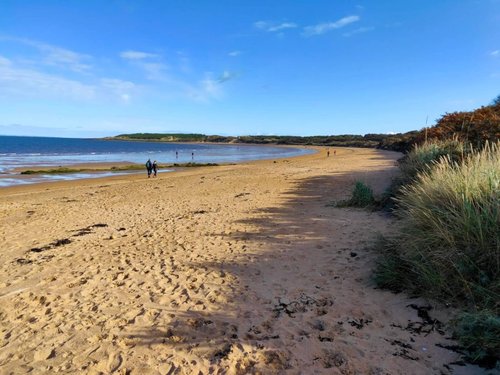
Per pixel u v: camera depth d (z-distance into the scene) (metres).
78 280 5.55
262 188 15.86
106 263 6.32
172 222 9.52
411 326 3.51
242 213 10.12
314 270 5.29
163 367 3.17
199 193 15.39
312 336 3.52
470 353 2.99
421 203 4.89
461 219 4.00
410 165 11.10
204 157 61.75
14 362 3.43
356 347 3.27
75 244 7.77
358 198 9.94
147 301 4.62
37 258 6.86
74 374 3.16
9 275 5.97
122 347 3.55
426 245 4.28
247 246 6.82
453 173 5.03
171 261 6.22
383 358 3.07
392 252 5.04
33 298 4.95
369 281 4.67
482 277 3.60
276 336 3.57
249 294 4.63
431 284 3.92
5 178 26.41
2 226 10.08
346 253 5.91
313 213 9.36
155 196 15.09
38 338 3.85
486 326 3.06
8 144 110.94
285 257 5.99
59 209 12.61
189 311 4.25
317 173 22.48
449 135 15.05
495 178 4.45
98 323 4.09
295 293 4.55
